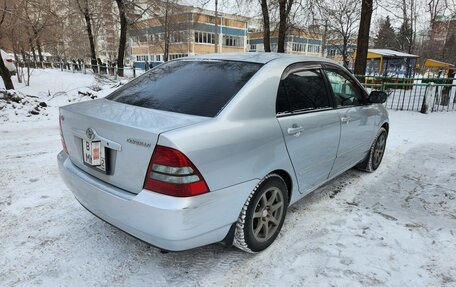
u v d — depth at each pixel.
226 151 2.20
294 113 2.85
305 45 48.72
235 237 2.50
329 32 26.19
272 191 2.69
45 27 14.29
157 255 2.67
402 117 9.15
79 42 32.16
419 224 3.27
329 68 3.51
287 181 2.92
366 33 11.88
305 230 3.09
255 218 2.61
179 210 1.97
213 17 49.91
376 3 13.29
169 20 32.44
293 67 3.01
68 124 2.60
